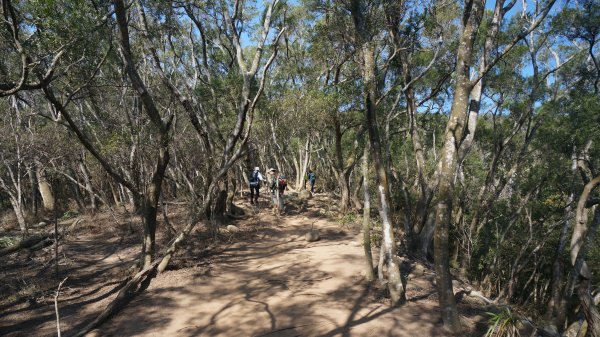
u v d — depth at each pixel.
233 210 12.65
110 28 6.71
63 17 5.21
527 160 11.99
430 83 12.94
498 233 12.01
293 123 12.82
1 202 21.31
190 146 10.43
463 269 10.80
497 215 12.73
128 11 8.24
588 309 5.03
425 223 9.59
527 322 5.42
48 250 9.06
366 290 6.10
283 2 12.09
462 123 5.05
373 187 15.16
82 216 13.31
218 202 11.06
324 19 10.13
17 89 4.66
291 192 19.38
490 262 11.60
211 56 12.45
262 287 6.33
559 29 9.32
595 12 8.66
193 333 4.81
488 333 4.34
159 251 8.25
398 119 14.67
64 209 17.25
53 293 6.22
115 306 5.46
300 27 13.70
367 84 6.23
